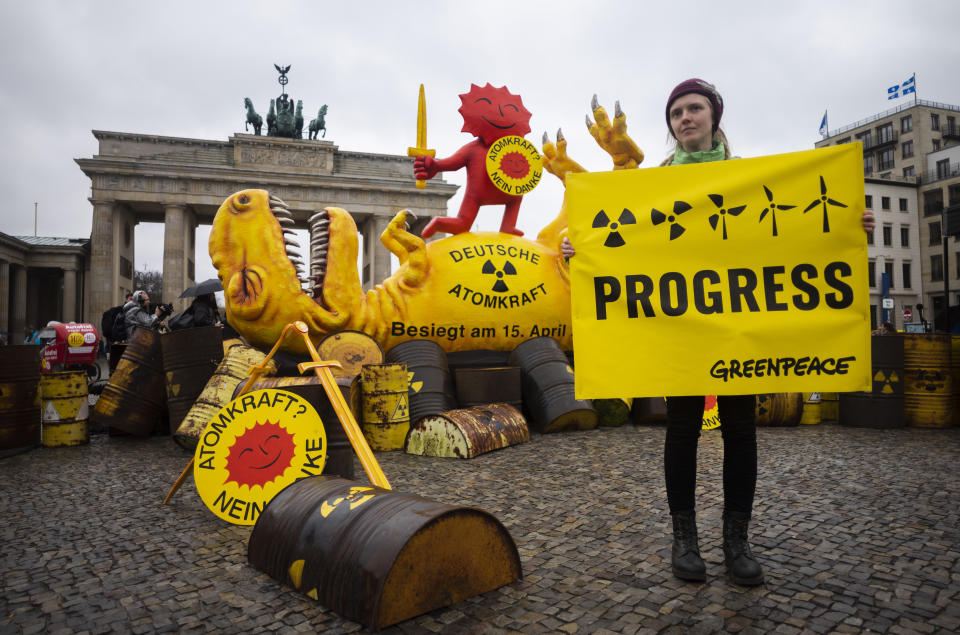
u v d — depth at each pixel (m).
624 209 2.89
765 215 2.80
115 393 7.11
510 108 8.55
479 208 8.64
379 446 6.35
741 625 2.19
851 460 5.33
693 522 2.69
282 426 3.82
